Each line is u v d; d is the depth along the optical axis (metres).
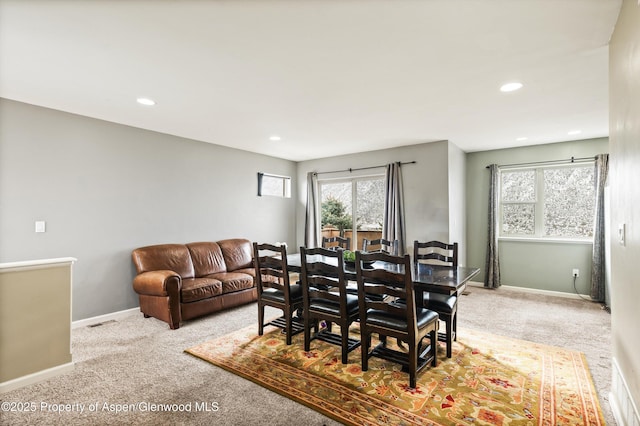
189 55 2.31
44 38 2.07
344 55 2.31
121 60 2.38
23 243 3.29
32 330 2.39
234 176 5.50
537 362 2.70
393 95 3.10
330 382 2.37
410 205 5.27
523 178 5.46
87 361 2.75
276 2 1.71
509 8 1.77
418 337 2.34
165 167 4.52
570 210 5.09
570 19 1.88
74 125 3.65
